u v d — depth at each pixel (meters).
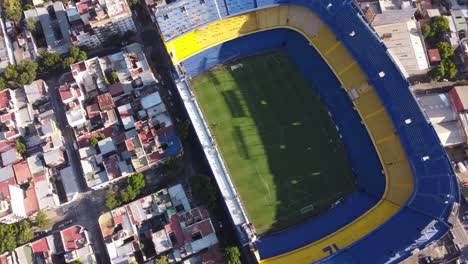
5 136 119.69
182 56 124.62
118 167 114.81
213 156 113.06
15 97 126.88
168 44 121.25
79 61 130.38
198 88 126.62
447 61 124.06
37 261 107.06
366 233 102.31
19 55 134.12
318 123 120.19
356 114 116.81
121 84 125.44
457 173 113.81
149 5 131.25
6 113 123.81
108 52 137.62
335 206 110.62
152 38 137.38
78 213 115.88
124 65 128.38
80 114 121.38
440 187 100.31
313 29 125.69
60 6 140.00
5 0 138.50
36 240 111.62
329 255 100.56
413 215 100.56
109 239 107.44
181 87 122.12
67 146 123.25
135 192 112.38
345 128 117.50
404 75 113.12
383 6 126.44
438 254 105.62
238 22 126.00
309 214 110.38
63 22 137.75
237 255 101.19
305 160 116.25
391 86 110.25
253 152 117.88
